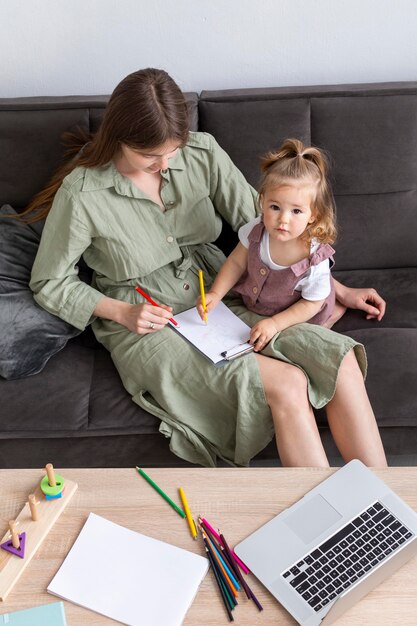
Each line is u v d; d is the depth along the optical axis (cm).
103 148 162
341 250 199
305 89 190
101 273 182
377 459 155
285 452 155
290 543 123
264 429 163
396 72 204
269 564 120
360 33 198
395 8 193
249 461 175
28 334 172
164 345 169
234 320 173
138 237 175
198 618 114
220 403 167
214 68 204
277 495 131
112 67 202
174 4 191
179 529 126
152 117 150
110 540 124
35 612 114
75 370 177
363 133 187
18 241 183
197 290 183
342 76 204
